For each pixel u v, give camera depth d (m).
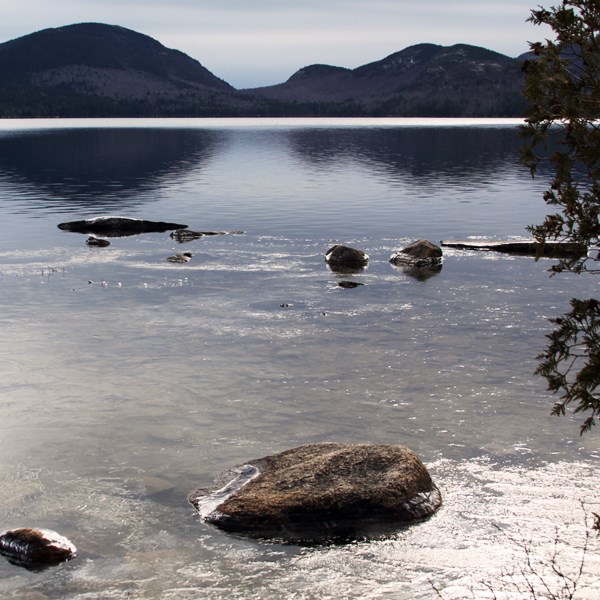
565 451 10.98
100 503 9.56
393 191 45.62
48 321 17.83
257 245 28.39
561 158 6.07
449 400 12.95
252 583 8.03
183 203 40.22
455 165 64.31
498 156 74.75
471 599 7.75
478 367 14.66
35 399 12.86
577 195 6.07
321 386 13.60
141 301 19.83
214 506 9.34
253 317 18.27
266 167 62.25
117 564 8.33
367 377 14.07
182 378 13.94
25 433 11.52
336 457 9.68
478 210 37.53
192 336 16.62
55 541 8.48
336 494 9.08
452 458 10.78
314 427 11.82
